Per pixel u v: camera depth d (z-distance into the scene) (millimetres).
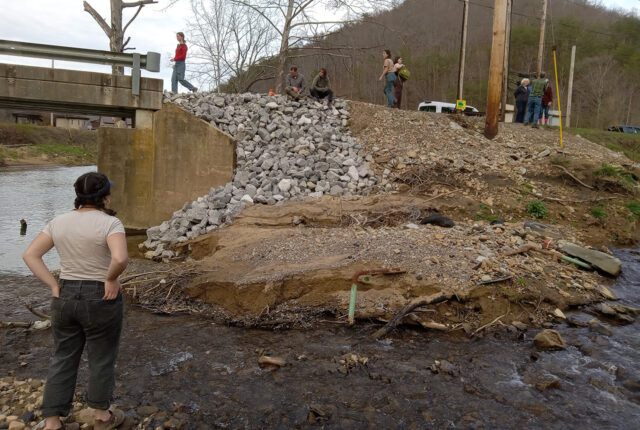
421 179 10758
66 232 3107
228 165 11172
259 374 4625
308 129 12438
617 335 5582
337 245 7465
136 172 11508
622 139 16469
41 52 10688
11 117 56750
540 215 9688
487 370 4723
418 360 4949
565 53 57969
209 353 5102
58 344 3268
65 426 3512
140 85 11180
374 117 13414
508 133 13906
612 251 8602
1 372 4559
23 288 7188
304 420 3846
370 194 10391
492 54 13141
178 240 9266
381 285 6355
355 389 4344
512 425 3795
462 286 6250
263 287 6348
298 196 10234
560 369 4754
